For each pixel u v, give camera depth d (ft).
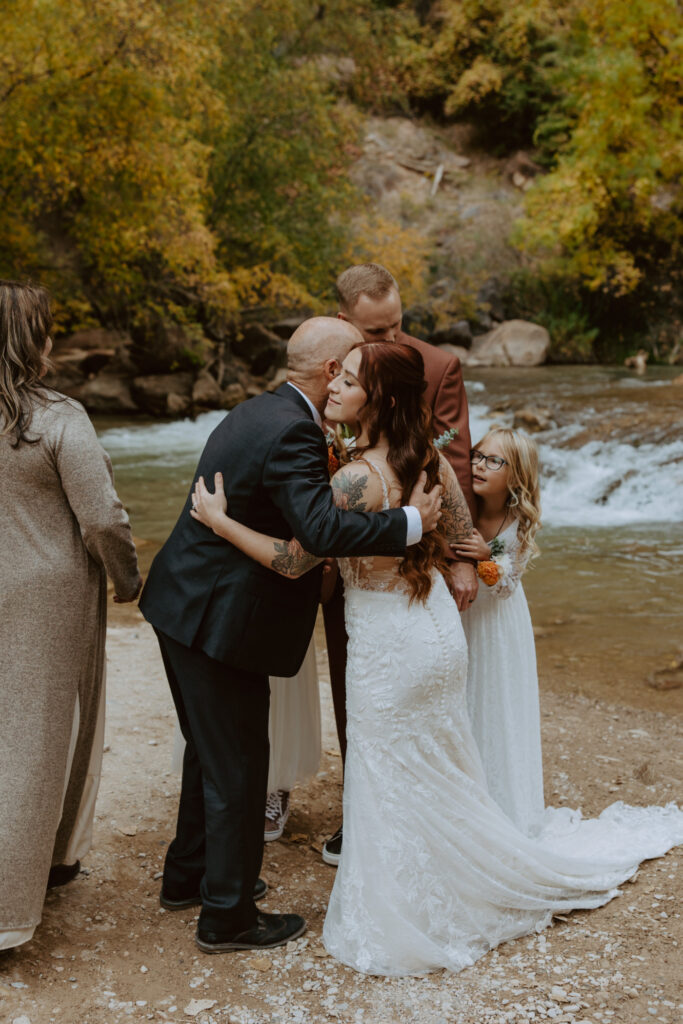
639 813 10.71
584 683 15.61
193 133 51.88
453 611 8.73
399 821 8.25
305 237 58.13
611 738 13.28
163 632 8.28
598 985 7.70
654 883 9.35
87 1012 7.45
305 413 8.23
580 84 67.72
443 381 9.98
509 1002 7.54
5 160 44.01
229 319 56.18
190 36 44.34
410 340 10.17
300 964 8.20
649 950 8.20
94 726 8.97
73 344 58.29
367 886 8.21
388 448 8.32
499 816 8.87
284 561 7.90
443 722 8.54
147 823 10.66
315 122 56.85
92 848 10.11
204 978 7.97
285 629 8.17
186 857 9.01
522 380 56.59
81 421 8.30
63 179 43.24
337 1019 7.39
